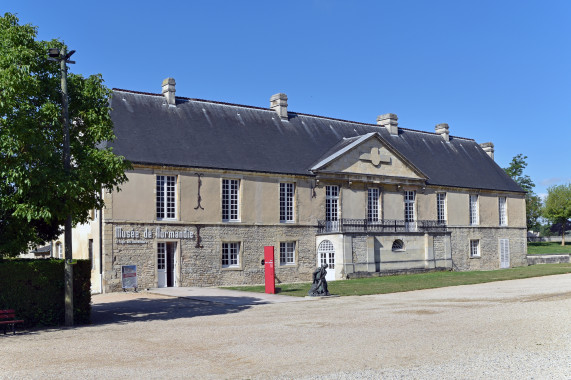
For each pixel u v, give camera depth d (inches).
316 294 929.5
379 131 1769.2
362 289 1047.0
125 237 1136.2
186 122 1347.2
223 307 837.2
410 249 1540.4
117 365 430.6
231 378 386.6
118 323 689.6
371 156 1513.3
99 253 1124.5
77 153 699.4
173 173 1205.7
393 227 1539.1
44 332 620.4
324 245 1406.3
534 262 1991.9
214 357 455.5
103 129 721.0
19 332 623.5
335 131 1638.8
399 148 1739.7
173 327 633.0
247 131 1435.8
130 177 1151.0
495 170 1964.8
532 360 417.4
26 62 653.9
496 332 538.6
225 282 1258.6
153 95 1363.2
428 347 474.9
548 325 568.7
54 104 671.8
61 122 688.4
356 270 1392.7
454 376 376.8
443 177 1717.5
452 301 820.6
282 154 1418.6
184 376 393.7
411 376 378.3
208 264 1237.7
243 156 1334.9
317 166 1403.8
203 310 805.9
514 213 1925.4
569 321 590.2
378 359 433.7
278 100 1556.3
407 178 1578.5
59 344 529.7
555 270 1454.2
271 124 1512.1
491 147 2050.9
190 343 522.3
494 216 1850.4
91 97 733.3
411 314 685.9
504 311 684.7
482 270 1620.3
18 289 660.1
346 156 1461.6
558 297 819.4
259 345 502.9
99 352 484.4
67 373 405.1
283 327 605.9
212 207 1253.1
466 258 1736.0
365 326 598.9
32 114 657.6
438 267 1609.3
